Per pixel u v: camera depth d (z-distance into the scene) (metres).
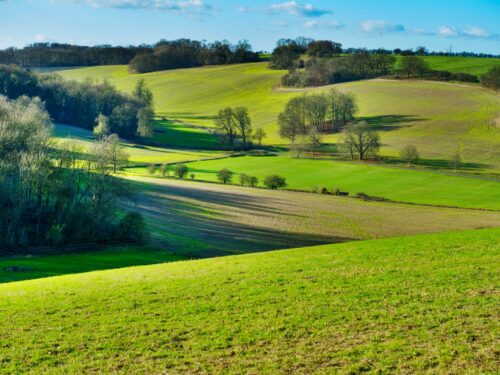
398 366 20.11
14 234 69.19
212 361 21.53
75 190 76.75
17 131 75.94
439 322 23.80
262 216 91.88
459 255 35.94
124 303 29.00
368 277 31.52
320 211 98.50
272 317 25.73
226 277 33.62
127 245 70.88
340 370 20.09
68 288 33.00
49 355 22.78
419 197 115.88
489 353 20.52
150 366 21.38
